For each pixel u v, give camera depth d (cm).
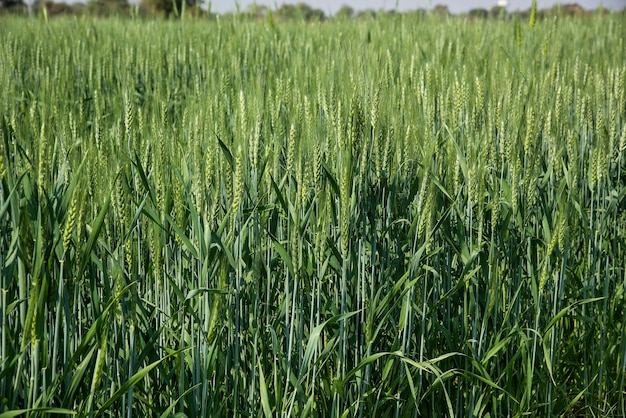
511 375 402
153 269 339
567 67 708
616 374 475
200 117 400
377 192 370
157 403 342
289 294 354
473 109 442
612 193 457
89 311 328
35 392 257
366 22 1152
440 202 404
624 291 473
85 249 261
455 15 1236
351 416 370
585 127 499
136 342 322
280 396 331
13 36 969
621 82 535
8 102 497
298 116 414
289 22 1204
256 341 332
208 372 315
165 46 952
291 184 360
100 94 645
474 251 371
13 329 276
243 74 746
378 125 370
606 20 1320
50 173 290
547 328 394
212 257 318
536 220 453
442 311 414
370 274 381
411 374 388
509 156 405
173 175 334
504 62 691
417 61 575
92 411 276
